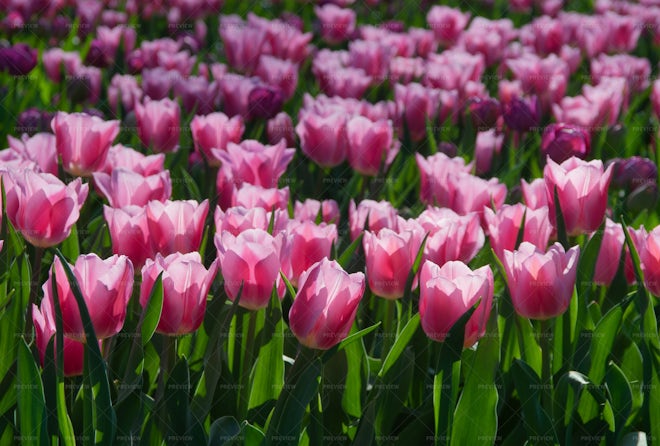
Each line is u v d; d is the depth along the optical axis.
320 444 1.61
